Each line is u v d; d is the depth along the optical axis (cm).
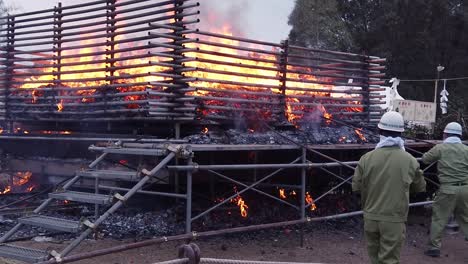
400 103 1978
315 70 966
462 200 778
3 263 576
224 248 718
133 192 582
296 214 927
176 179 779
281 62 863
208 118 777
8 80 941
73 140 838
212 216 847
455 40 4222
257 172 905
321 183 1030
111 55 795
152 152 630
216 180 863
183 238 534
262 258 683
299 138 833
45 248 652
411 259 751
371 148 882
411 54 4197
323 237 842
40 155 979
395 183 515
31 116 909
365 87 1019
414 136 1150
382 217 517
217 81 753
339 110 981
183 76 733
